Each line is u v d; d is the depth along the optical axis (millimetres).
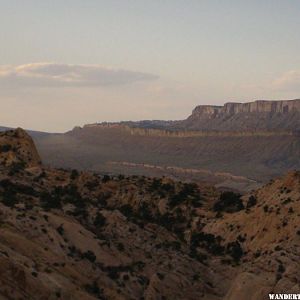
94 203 92000
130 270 66312
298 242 77938
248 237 85875
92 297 54500
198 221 96625
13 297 47781
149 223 88875
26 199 75625
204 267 74500
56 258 59812
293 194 90000
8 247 56312
